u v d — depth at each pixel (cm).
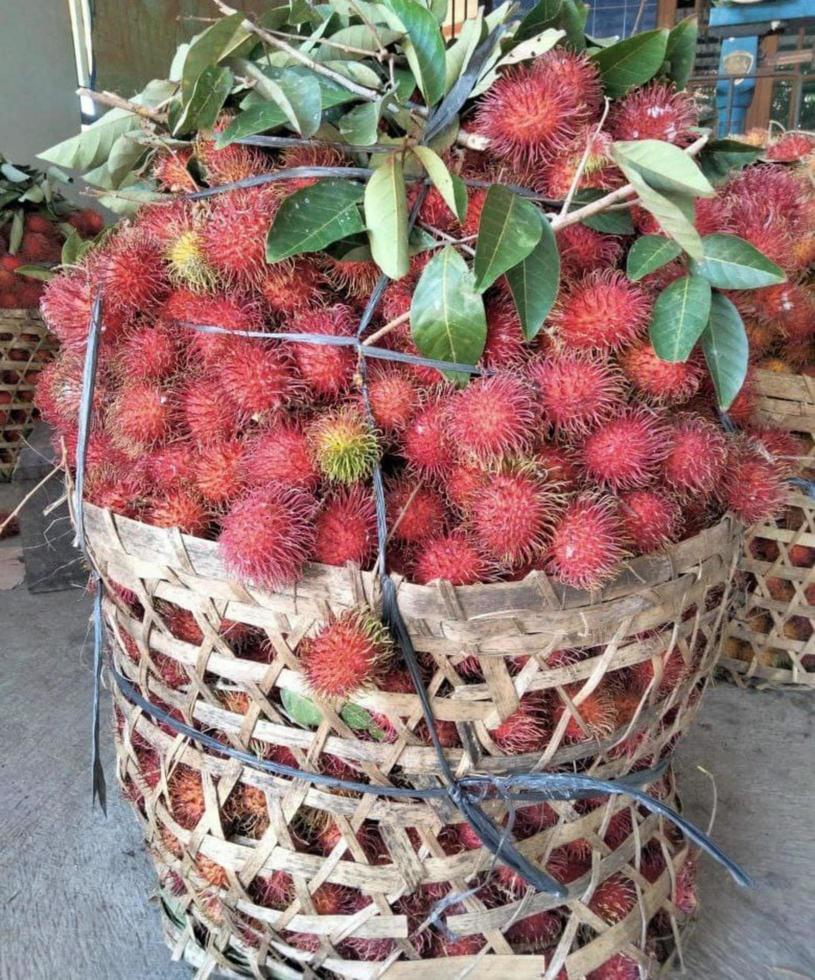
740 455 100
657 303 87
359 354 86
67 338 100
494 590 80
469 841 99
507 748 92
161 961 123
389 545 89
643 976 107
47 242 365
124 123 113
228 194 91
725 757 174
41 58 453
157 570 89
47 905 133
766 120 491
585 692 90
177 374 97
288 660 86
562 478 86
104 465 105
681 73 101
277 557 79
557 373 85
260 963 104
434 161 83
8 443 353
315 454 85
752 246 86
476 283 79
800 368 172
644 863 117
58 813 156
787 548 184
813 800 160
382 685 88
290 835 97
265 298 94
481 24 91
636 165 80
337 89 93
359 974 99
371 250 88
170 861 111
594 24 525
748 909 133
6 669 209
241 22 85
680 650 99
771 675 199
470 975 100
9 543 301
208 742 98
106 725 186
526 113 83
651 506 87
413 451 88
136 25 483
